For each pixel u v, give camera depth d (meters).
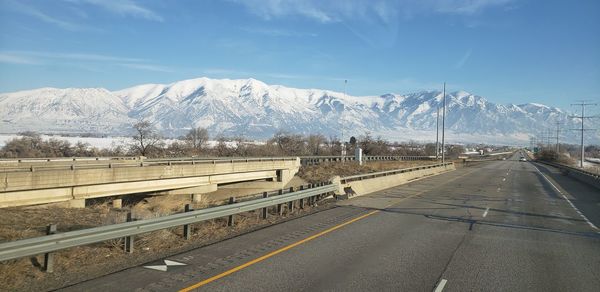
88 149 64.19
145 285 8.01
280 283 8.26
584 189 33.81
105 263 9.41
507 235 13.79
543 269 9.70
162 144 67.81
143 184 28.39
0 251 7.52
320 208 19.48
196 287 7.95
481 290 8.09
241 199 17.92
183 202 24.30
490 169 67.31
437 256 10.69
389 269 9.39
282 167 44.62
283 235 12.98
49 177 21.73
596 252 11.56
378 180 30.56
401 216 17.38
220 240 12.10
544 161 112.12
